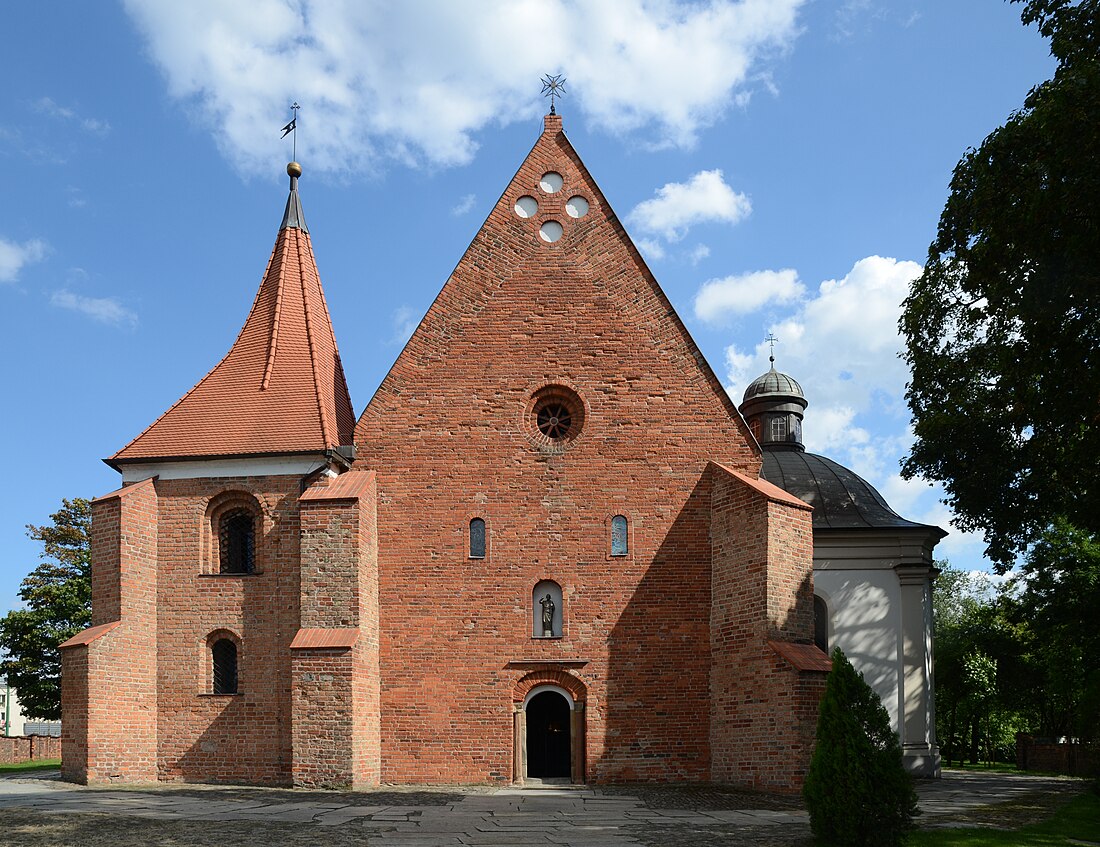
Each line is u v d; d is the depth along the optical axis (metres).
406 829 19.84
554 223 33.44
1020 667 62.41
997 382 30.50
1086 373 22.56
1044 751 48.59
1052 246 21.80
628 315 32.66
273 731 30.16
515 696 30.23
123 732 29.83
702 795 26.39
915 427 32.88
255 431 32.56
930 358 32.75
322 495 29.56
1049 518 32.97
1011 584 59.50
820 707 18.78
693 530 31.17
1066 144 21.05
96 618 30.78
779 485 41.50
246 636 30.86
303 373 34.34
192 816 21.28
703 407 32.03
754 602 28.95
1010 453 31.50
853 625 38.22
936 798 28.92
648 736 30.00
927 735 37.56
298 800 24.62
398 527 31.22
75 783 28.98
